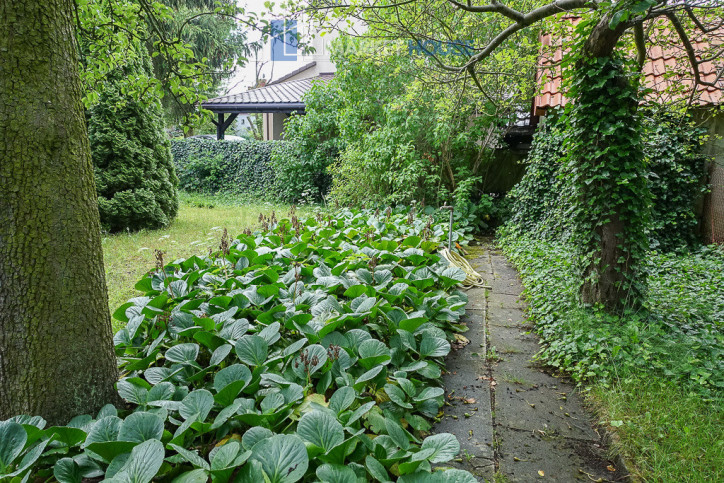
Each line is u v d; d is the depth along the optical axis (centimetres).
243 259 451
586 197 378
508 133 958
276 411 214
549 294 429
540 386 297
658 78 635
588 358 306
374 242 521
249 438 192
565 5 349
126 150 826
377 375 257
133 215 838
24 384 206
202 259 462
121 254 645
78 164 218
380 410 240
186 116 456
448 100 756
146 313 315
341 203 984
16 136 194
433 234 639
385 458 192
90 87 430
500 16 645
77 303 219
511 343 364
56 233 209
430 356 294
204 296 370
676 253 611
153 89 438
